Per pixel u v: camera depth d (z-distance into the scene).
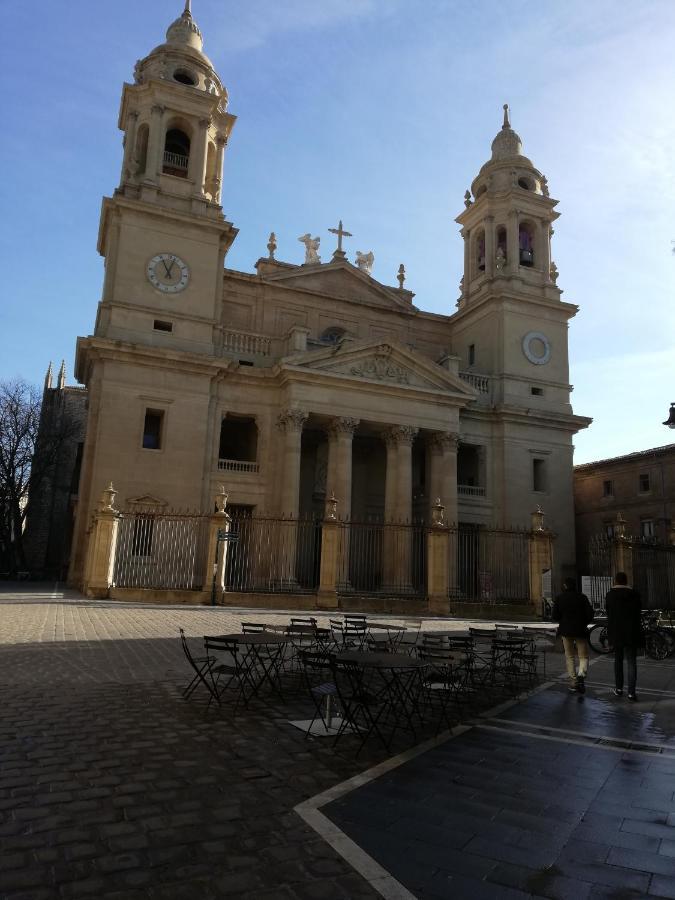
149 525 28.84
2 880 3.67
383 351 33.66
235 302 37.22
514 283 40.00
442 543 23.28
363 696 6.84
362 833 4.47
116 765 5.62
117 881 3.71
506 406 37.66
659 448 40.34
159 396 30.62
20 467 46.81
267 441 32.59
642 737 7.33
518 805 5.09
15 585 32.88
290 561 30.00
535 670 11.88
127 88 34.38
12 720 6.79
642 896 3.74
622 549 25.44
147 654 11.07
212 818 4.61
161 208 32.19
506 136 43.00
